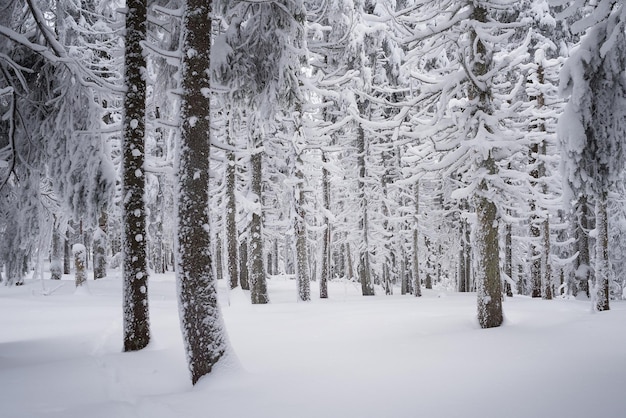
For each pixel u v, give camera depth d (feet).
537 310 42.19
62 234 60.90
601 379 16.92
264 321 39.40
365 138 75.82
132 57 28.63
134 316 27.48
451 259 111.24
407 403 15.61
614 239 75.77
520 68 65.67
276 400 16.87
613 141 22.90
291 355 25.18
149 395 19.24
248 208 57.93
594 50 22.31
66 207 31.76
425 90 38.04
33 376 21.52
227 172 63.26
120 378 21.54
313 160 67.31
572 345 23.86
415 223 79.25
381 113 75.10
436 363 21.44
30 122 31.50
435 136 41.39
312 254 153.69
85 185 30.86
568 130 23.50
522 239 70.79
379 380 18.88
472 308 45.70
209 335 21.33
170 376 22.44
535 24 71.46
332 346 27.40
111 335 32.65
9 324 38.32
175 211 22.45
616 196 45.39
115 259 122.11
